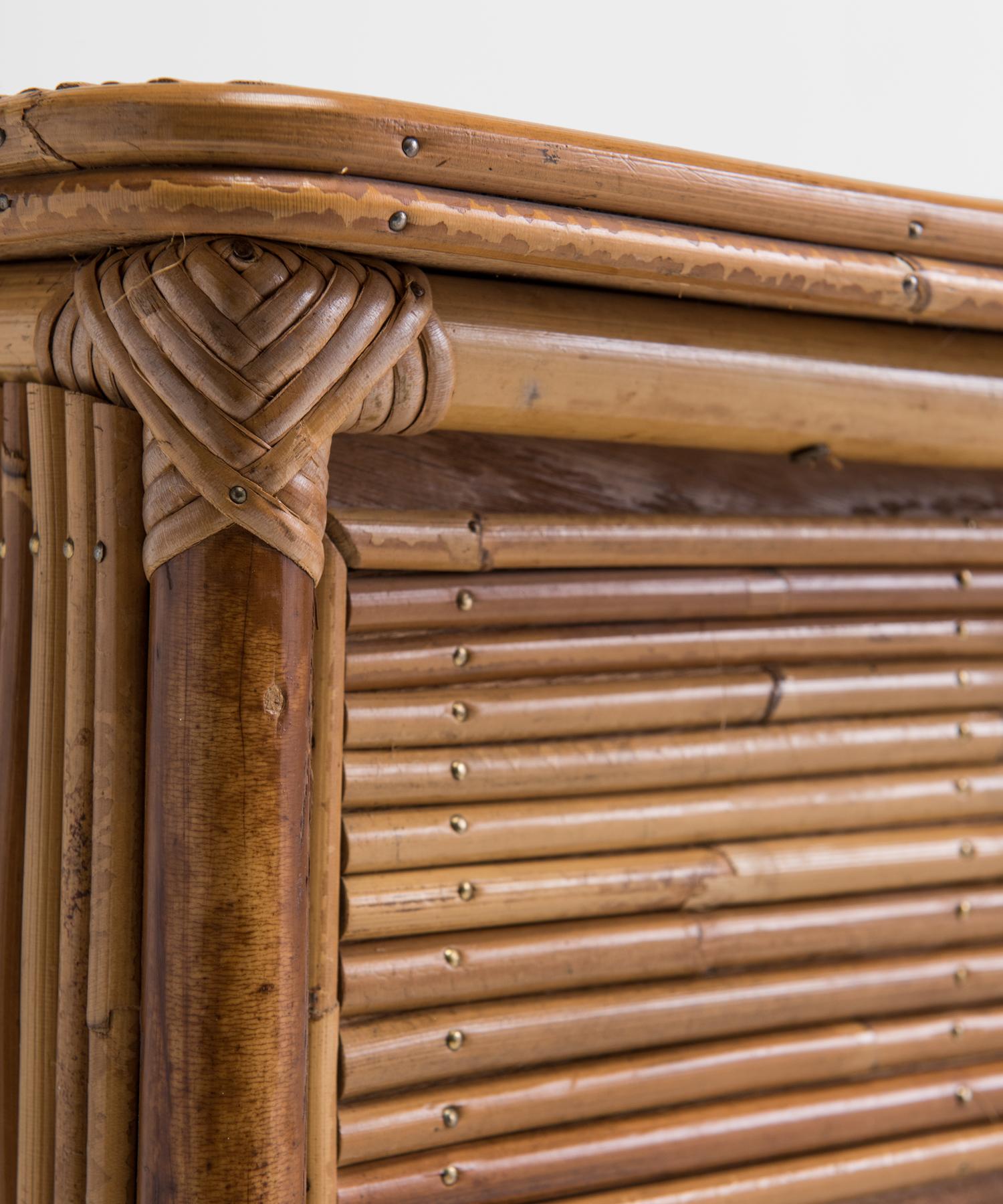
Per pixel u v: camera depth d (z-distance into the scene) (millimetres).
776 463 1374
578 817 1216
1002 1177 1421
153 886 944
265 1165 938
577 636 1226
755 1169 1265
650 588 1249
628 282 1061
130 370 902
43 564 1041
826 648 1348
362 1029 1119
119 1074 996
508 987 1180
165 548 911
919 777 1396
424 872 1153
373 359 938
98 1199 997
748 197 1036
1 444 1089
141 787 997
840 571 1356
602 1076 1208
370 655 1131
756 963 1303
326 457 952
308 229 867
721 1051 1262
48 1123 1057
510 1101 1169
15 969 1104
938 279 1153
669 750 1266
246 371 881
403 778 1142
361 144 857
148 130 825
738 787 1307
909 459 1312
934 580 1401
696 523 1269
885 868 1350
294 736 941
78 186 868
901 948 1380
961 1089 1357
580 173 950
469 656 1175
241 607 906
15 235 926
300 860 958
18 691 1096
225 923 917
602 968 1216
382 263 973
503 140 912
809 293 1099
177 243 894
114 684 983
